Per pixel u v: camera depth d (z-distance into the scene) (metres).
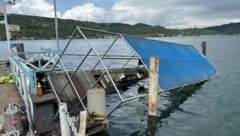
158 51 16.98
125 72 21.02
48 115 8.38
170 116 13.15
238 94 17.28
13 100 11.86
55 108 12.95
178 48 20.62
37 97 8.47
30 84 9.25
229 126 11.55
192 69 19.03
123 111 13.99
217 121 12.23
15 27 22.61
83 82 16.08
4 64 24.23
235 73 25.48
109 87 18.44
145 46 15.82
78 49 66.44
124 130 11.31
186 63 19.00
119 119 12.72
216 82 21.06
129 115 13.30
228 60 38.19
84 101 14.80
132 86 20.55
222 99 16.14
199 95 17.23
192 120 12.49
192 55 21.50
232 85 20.03
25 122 8.52
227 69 28.59
